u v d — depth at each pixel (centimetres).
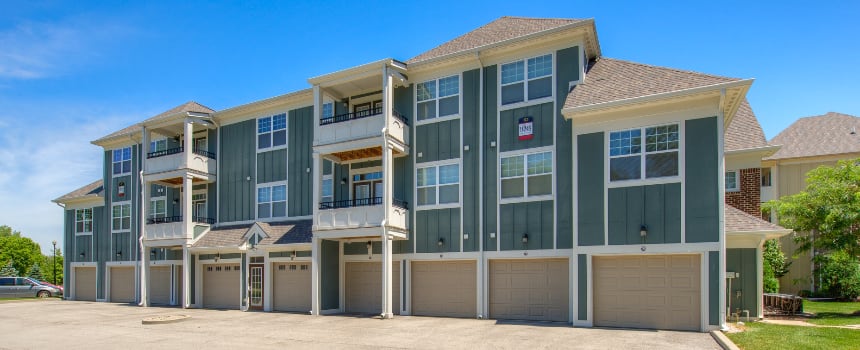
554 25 1892
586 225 1605
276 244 2194
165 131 2792
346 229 1972
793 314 1770
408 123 2055
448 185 1947
